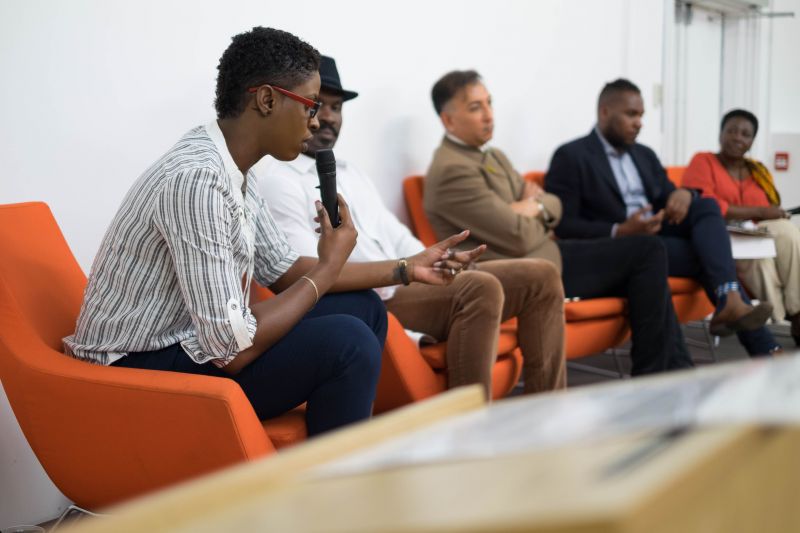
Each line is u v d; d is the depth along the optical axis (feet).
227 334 5.68
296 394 6.05
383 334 7.38
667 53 19.26
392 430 2.23
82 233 8.03
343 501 1.54
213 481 1.82
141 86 8.48
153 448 5.46
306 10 10.32
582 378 13.38
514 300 9.06
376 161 11.43
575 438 1.58
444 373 8.34
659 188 13.37
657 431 1.56
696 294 12.67
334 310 7.08
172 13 8.74
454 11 12.64
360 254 9.05
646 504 1.21
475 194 10.68
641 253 10.98
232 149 6.25
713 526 1.43
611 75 16.56
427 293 8.36
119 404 5.45
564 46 15.15
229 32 9.36
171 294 5.92
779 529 1.68
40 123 7.68
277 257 7.16
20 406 5.79
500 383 9.04
